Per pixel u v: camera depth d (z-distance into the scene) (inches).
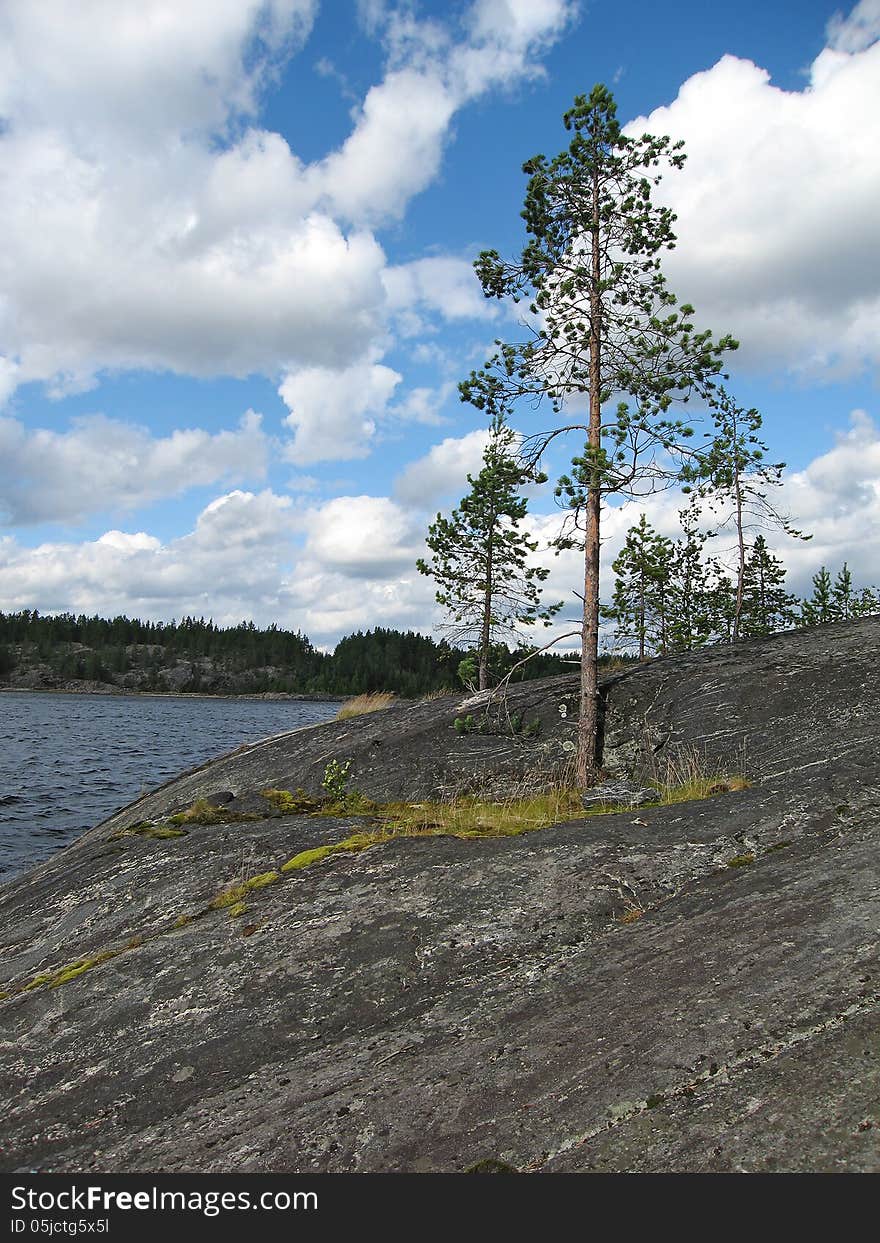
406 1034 210.4
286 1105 187.0
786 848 293.3
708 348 480.1
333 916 284.2
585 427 534.0
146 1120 194.9
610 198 519.5
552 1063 179.3
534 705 619.5
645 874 287.7
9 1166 184.5
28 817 929.5
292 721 3262.8
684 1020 183.2
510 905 275.9
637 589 862.5
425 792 537.6
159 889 360.2
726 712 518.9
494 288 539.5
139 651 6998.0
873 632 593.9
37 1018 256.5
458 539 964.0
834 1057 155.4
